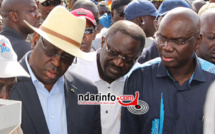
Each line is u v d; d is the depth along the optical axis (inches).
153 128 75.3
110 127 87.0
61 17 63.4
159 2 190.1
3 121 36.6
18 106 38.9
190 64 72.3
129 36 73.1
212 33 88.4
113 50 73.7
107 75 79.2
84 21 67.1
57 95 68.7
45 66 62.2
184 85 72.3
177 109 71.8
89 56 65.7
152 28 128.0
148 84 77.2
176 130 71.1
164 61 68.9
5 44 52.6
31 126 61.4
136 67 80.8
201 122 70.5
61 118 67.6
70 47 61.8
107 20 189.5
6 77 49.6
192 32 65.2
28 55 70.5
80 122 69.2
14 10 107.3
